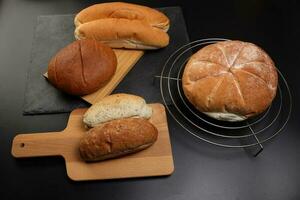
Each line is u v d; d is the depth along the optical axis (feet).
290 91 2.49
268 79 2.18
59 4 3.05
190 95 2.20
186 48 2.68
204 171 2.14
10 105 2.43
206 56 2.27
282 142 2.26
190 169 2.14
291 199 2.04
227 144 2.24
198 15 2.97
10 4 3.04
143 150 2.12
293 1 3.07
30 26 2.88
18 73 2.59
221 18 2.95
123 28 2.49
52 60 2.36
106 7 2.61
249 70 2.17
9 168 2.14
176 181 2.09
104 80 2.34
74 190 2.06
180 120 2.32
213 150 2.22
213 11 3.00
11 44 2.77
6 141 2.26
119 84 2.49
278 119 2.35
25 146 2.15
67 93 2.41
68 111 2.36
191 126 2.30
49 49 2.69
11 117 2.36
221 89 2.10
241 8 3.02
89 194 2.04
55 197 2.04
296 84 2.53
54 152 2.13
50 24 2.86
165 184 2.08
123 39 2.54
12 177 2.11
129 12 2.58
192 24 2.90
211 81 2.15
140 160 2.09
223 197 2.05
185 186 2.08
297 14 2.98
